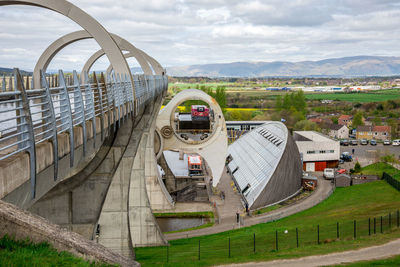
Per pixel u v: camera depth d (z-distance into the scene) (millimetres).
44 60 20422
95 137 12633
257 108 181250
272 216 41812
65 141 10219
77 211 20719
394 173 62844
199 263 24625
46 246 8570
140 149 36156
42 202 20625
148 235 35750
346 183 57375
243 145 70438
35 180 8336
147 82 25656
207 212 45688
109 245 28188
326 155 70125
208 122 64938
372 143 99438
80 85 11406
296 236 29250
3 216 7805
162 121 53438
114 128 15320
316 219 37344
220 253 27797
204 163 75688
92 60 29375
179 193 53031
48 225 9336
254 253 25797
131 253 28438
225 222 41375
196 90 53969
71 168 10836
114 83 15352
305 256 22828
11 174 7383
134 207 35906
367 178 58625
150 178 46844
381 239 25016
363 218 33750
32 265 7430
